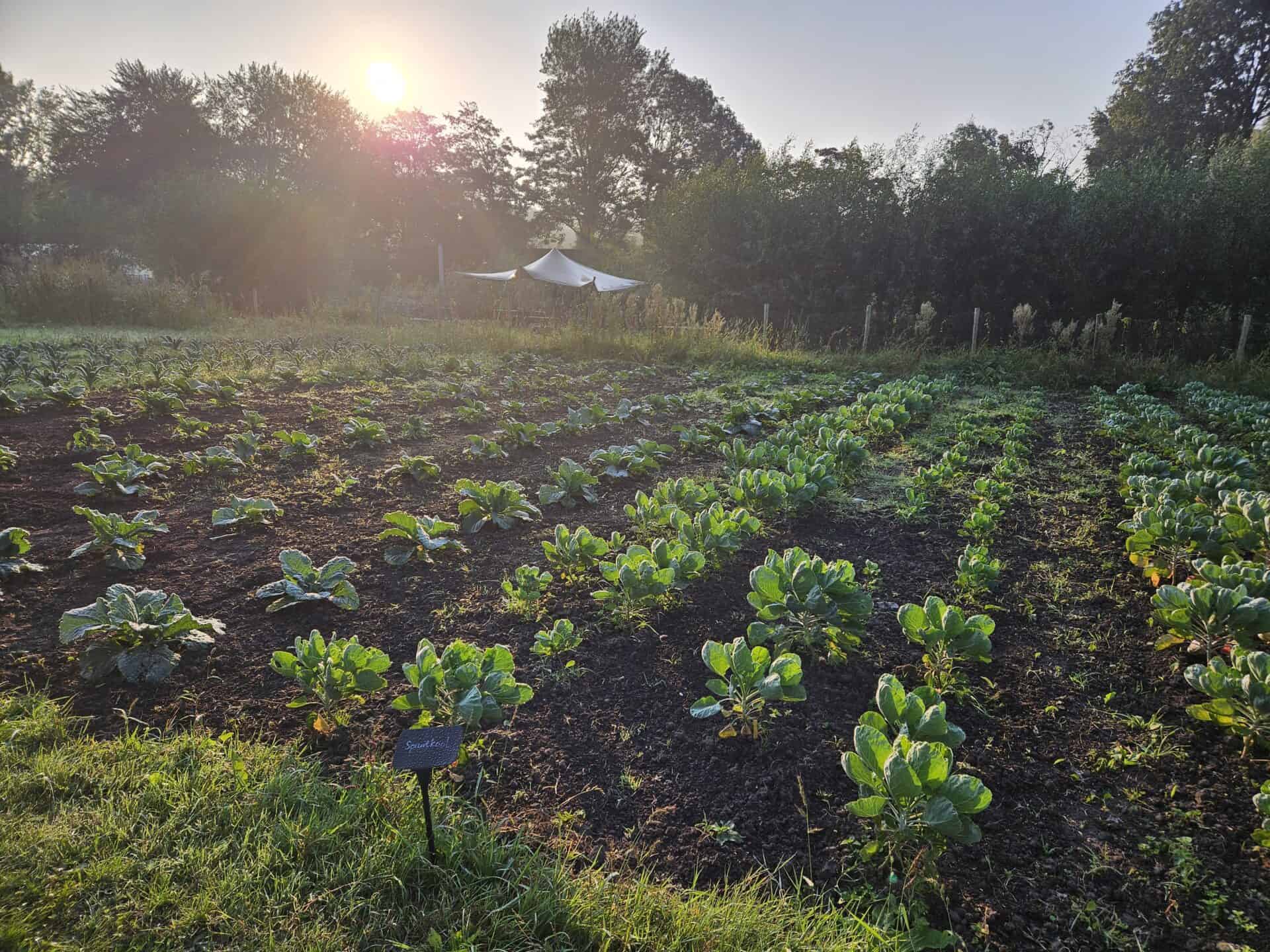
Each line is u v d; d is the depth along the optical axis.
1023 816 2.35
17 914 1.72
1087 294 16.45
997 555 4.56
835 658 3.19
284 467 5.81
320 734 2.56
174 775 2.28
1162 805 2.41
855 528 4.98
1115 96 28.42
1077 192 16.58
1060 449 7.45
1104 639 3.52
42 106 40.16
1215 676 2.62
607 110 41.34
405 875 1.96
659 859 2.12
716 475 6.02
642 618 3.51
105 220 32.53
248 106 39.41
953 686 3.04
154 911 1.79
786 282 18.61
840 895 2.02
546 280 21.41
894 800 2.00
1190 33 25.70
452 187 37.00
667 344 13.65
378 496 5.25
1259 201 15.37
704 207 19.62
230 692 2.80
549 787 2.39
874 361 13.59
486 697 2.39
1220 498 4.63
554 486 5.34
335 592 3.43
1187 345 14.91
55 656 2.99
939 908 1.99
